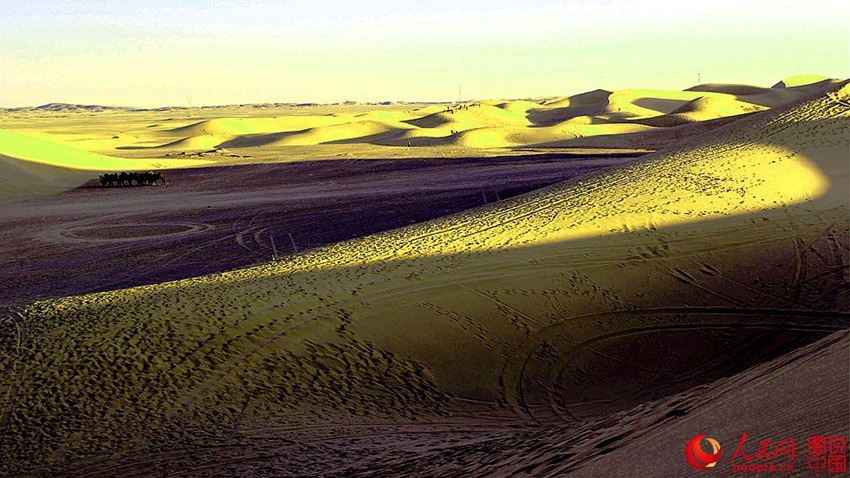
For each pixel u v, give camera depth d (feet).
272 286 52.70
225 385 38.63
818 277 54.54
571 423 33.27
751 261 57.41
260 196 148.97
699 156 87.56
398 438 33.14
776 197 70.33
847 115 91.30
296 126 568.82
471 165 185.37
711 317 49.47
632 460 16.98
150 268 83.56
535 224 68.44
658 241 61.26
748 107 432.25
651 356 44.60
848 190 71.26
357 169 193.67
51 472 30.58
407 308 48.21
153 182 182.29
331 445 32.32
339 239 93.20
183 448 32.42
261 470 29.14
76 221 124.98
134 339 42.16
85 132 585.63
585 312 50.08
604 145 252.83
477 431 34.30
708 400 20.80
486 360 43.52
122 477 29.71
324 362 41.57
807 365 19.47
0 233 115.65
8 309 49.42
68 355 40.50
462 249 61.93
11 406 36.06
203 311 46.47
